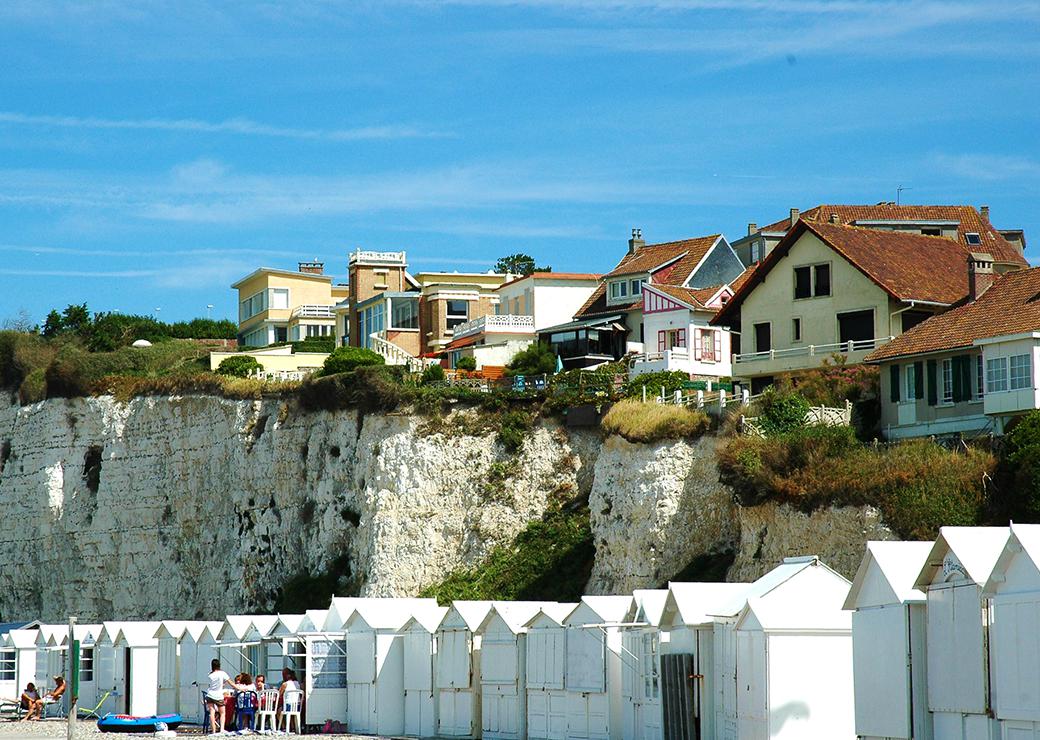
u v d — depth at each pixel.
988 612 30.08
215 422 93.00
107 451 99.00
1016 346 55.25
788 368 71.62
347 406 84.50
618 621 43.59
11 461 106.19
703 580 62.62
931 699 32.28
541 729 46.03
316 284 141.62
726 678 38.81
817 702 36.41
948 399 59.72
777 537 59.12
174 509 94.94
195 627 61.91
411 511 78.31
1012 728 29.09
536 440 77.56
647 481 67.62
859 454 57.94
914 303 67.31
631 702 42.88
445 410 79.88
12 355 109.00
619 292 100.75
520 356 95.25
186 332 166.12
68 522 100.38
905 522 53.88
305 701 54.41
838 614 36.81
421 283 131.25
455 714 49.97
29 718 65.00
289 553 86.06
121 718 57.06
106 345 115.12
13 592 104.62
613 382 77.56
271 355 110.88
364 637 53.88
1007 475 52.84
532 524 75.56
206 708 55.22
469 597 73.75
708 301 88.06
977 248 83.31
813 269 71.50
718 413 67.00
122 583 97.06
